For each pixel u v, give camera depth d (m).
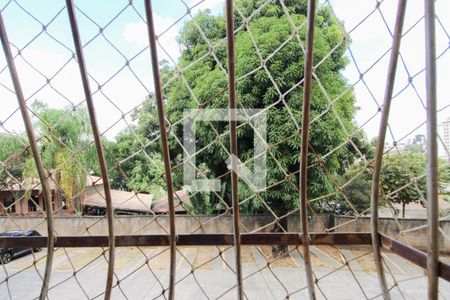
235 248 1.26
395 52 0.99
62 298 4.11
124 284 4.59
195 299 4.15
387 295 1.17
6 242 1.30
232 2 1.01
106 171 1.25
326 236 1.25
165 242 1.29
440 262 0.93
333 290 4.07
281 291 4.06
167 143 1.18
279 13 4.09
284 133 4.07
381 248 1.21
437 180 0.92
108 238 1.28
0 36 1.09
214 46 1.15
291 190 4.74
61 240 1.30
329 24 3.54
